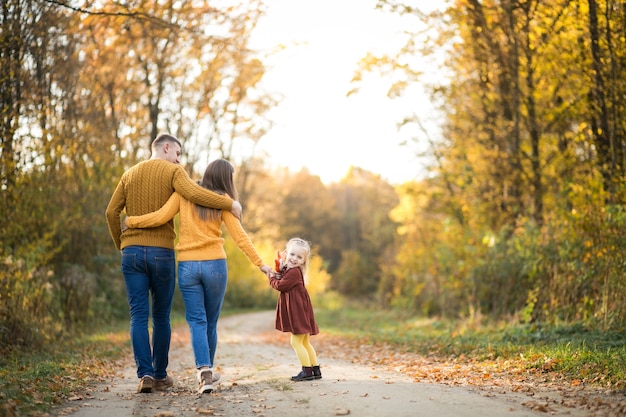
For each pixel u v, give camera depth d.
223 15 14.48
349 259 58.50
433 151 18.58
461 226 17.11
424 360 8.91
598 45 11.30
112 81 17.55
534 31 13.53
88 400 5.21
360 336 14.41
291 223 74.88
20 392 5.03
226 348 11.07
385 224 68.62
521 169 14.29
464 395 5.14
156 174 5.68
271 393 5.32
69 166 14.98
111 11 12.29
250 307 35.16
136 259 5.60
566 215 11.41
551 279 11.43
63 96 14.08
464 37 15.22
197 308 5.59
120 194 5.73
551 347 8.17
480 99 15.62
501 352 8.37
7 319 9.18
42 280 11.41
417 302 20.88
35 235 12.19
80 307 13.84
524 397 5.09
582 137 12.91
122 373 7.43
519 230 13.87
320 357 10.12
